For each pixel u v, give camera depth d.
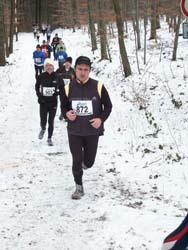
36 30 60.56
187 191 6.90
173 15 32.06
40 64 24.48
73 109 6.68
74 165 6.83
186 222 2.62
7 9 45.16
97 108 6.70
